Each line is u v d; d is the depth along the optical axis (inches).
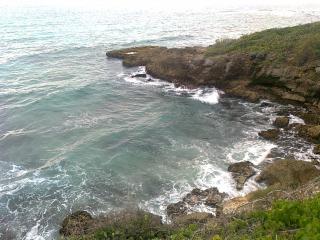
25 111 1183.6
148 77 1473.9
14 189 783.1
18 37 2207.2
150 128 1059.9
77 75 1542.8
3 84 1440.7
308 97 1135.6
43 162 888.3
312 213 349.7
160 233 478.3
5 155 922.1
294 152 906.1
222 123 1085.1
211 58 1316.4
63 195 765.3
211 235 399.9
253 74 1246.9
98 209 722.2
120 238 467.8
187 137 1006.4
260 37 1454.2
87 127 1072.8
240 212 462.3
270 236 324.2
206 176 816.3
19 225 682.2
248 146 946.1
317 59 1151.6
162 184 796.0
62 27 2498.8
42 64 1705.2
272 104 1183.6
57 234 653.9
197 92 1305.4
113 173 840.3
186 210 702.5
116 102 1258.0
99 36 2249.0
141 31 2365.9
